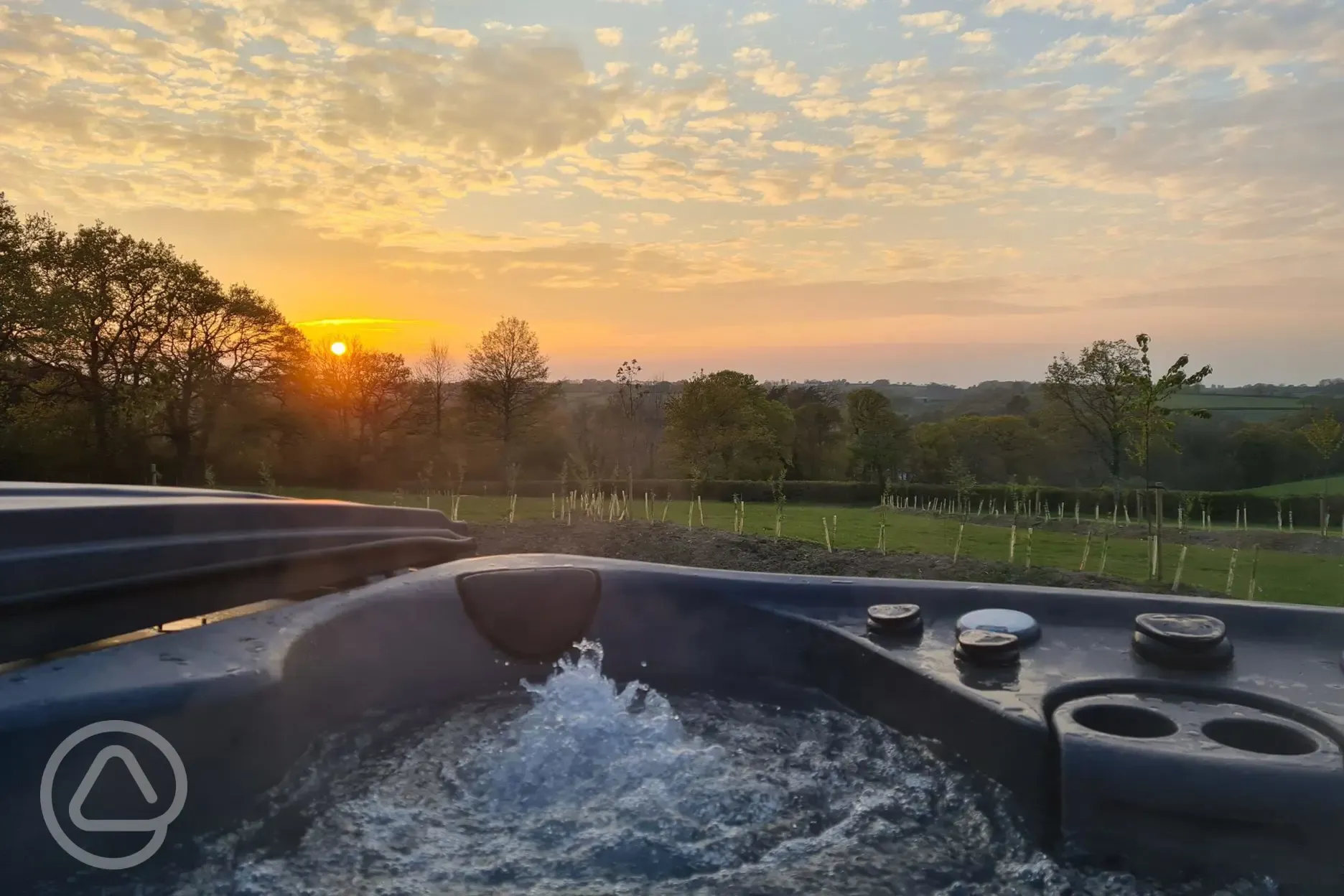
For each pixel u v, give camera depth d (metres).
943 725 2.23
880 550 7.80
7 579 1.86
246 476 22.11
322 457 23.55
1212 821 1.69
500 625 2.99
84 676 1.84
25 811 1.59
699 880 1.84
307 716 2.27
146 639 2.16
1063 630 2.70
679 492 19.25
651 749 2.55
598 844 2.02
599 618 3.14
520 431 24.67
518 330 24.55
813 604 3.04
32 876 1.60
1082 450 20.92
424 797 2.24
